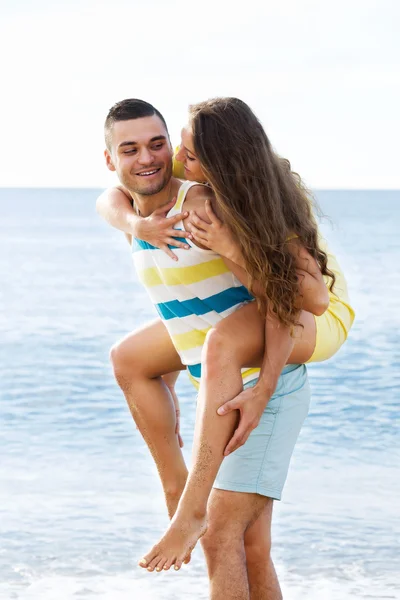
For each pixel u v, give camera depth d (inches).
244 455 171.0
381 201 4352.9
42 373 538.3
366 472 364.8
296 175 175.2
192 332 172.9
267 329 162.7
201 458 158.6
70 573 278.7
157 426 188.5
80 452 396.5
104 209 180.7
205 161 159.8
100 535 308.0
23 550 294.7
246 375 170.6
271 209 159.5
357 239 1692.9
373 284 940.6
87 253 1401.3
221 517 171.2
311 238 165.3
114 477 366.3
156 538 306.7
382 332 650.2
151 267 171.0
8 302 844.0
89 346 627.5
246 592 169.3
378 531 307.4
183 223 165.0
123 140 165.2
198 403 161.0
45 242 1665.8
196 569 280.2
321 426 423.5
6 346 625.0
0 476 366.0
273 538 302.2
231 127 160.1
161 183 167.2
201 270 166.2
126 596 262.7
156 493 349.4
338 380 506.0
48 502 338.3
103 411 456.1
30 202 4128.9
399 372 524.4
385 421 430.6
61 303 835.4
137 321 733.9
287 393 174.6
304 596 261.9
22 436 417.7
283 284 158.6
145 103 168.7
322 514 321.7
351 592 265.0
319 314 166.2
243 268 162.7
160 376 191.3
